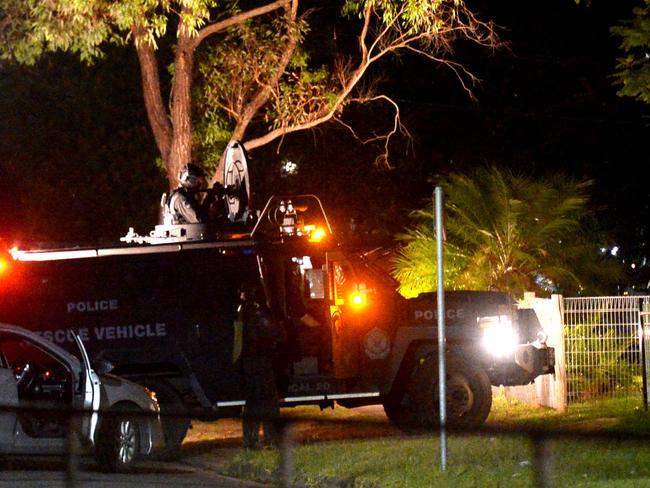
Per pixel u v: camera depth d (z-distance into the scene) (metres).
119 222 64.62
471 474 21.66
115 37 48.94
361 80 65.25
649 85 34.41
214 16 58.53
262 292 33.38
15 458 24.20
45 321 33.12
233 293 33.59
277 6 53.03
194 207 37.12
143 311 33.50
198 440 31.14
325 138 67.50
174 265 33.69
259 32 56.12
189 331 33.53
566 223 44.53
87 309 33.31
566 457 16.52
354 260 34.03
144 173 63.75
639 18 35.09
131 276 33.59
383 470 23.25
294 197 34.88
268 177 67.19
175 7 54.56
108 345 33.28
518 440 18.91
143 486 22.38
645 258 64.81
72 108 63.53
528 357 34.56
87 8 45.44
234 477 24.06
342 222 68.44
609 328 37.41
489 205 44.41
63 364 28.05
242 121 56.03
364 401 34.62
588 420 33.44
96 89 62.78
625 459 18.38
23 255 33.50
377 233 68.31
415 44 65.31
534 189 44.94
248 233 35.56
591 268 45.16
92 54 50.88
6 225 62.78
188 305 33.62
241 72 55.97
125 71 62.88
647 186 65.25
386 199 69.12
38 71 61.53
